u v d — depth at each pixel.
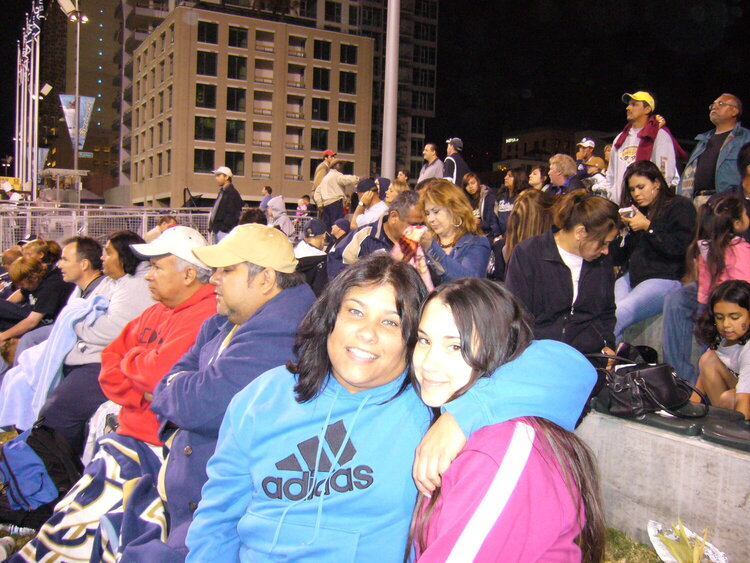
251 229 2.76
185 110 61.84
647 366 3.12
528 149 74.75
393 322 1.89
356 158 69.19
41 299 5.62
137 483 2.87
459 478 1.55
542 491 1.53
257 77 64.38
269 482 1.92
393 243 4.75
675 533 2.83
